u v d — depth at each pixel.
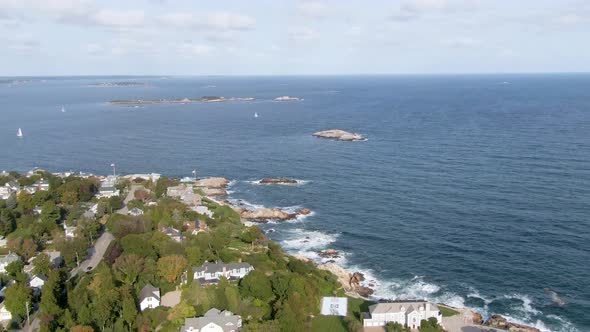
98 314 132.38
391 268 183.25
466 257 188.25
